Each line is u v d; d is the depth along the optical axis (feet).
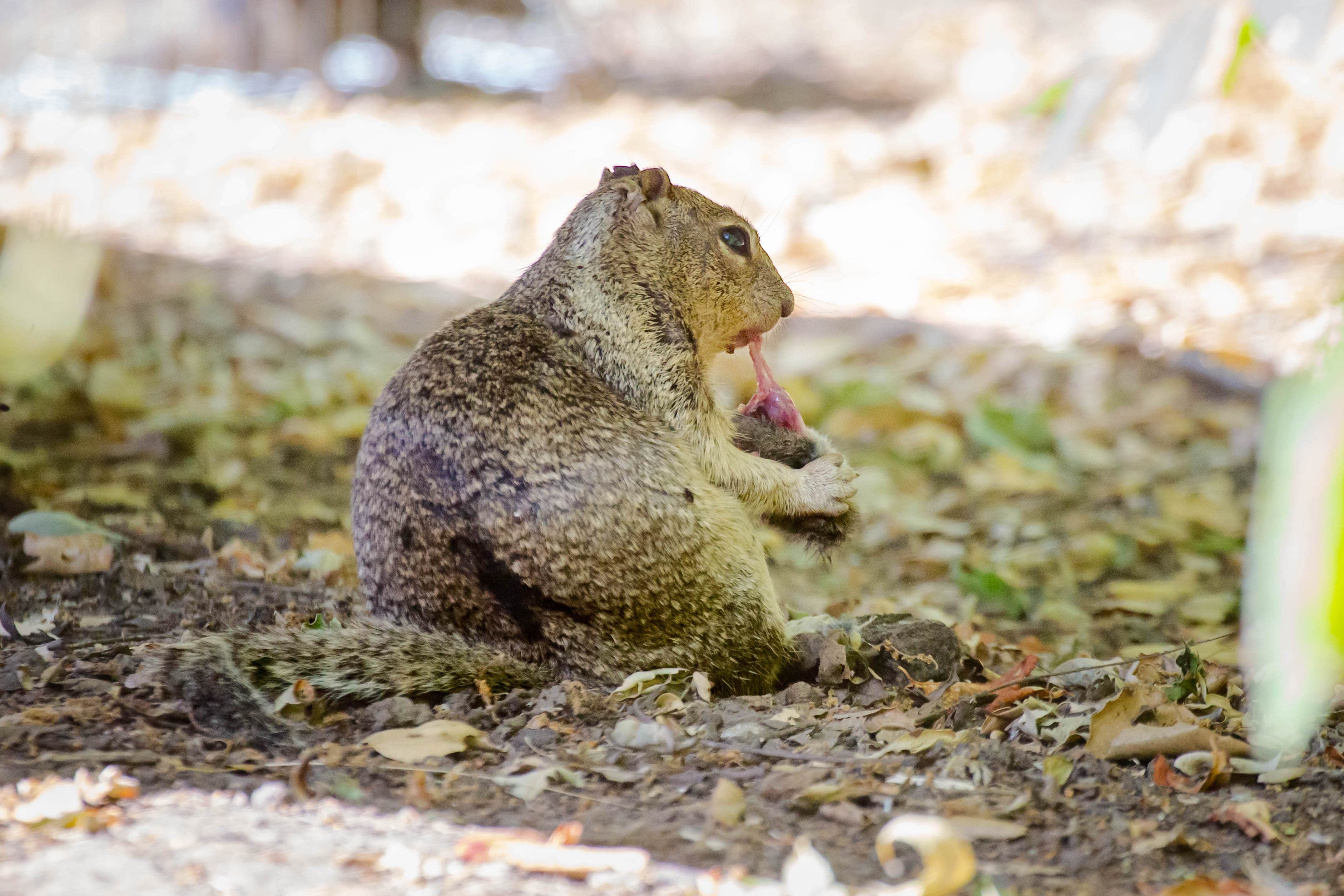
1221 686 27.07
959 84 108.17
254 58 106.93
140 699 23.12
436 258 70.90
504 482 24.09
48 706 22.99
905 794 20.53
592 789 20.49
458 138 92.27
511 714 23.40
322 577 33.99
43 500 37.86
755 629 25.39
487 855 17.30
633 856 17.28
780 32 151.94
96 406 45.96
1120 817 19.83
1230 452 47.16
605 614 24.14
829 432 50.88
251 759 20.94
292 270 67.56
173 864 16.80
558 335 26.71
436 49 120.88
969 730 23.57
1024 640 33.32
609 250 27.27
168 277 64.39
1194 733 22.00
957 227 75.05
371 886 16.42
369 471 25.45
